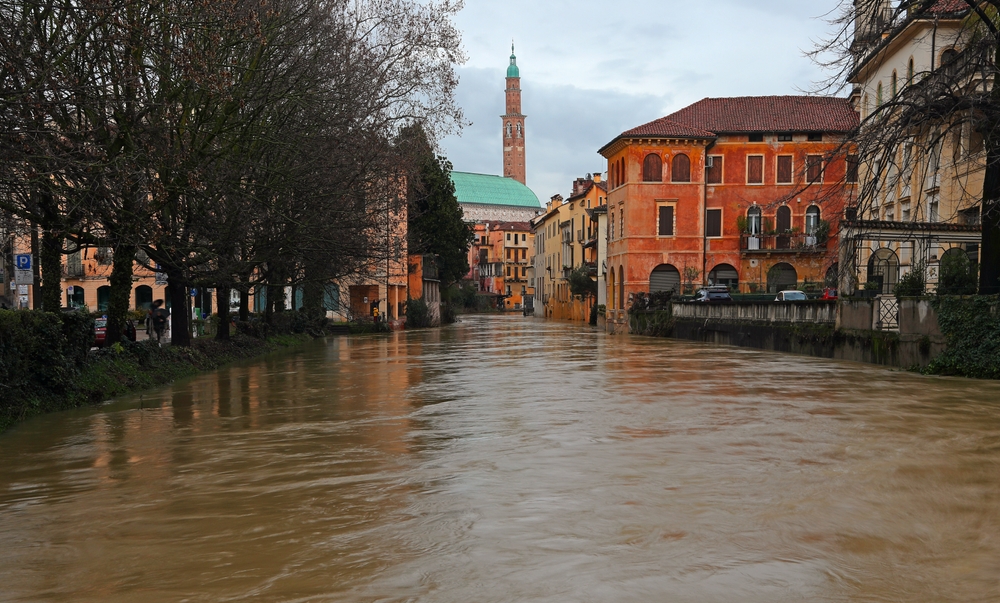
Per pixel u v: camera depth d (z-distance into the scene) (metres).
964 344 20.52
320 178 24.45
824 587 5.52
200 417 14.29
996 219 20.56
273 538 6.79
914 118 19.31
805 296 44.12
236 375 22.84
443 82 25.30
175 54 17.03
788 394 16.61
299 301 60.25
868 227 24.94
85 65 17.34
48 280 23.62
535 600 5.31
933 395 16.34
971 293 22.12
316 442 11.45
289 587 5.62
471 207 182.38
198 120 19.56
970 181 30.31
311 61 22.20
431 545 6.52
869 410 14.12
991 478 8.76
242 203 21.81
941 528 6.89
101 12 14.58
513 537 6.69
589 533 6.77
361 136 24.11
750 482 8.59
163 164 18.19
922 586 5.55
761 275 54.09
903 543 6.48
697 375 21.11
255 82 21.28
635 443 10.93
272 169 22.36
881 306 24.66
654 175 54.09
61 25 14.80
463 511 7.52
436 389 18.33
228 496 8.33
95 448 11.34
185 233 22.64
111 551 6.54
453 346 37.28
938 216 31.73
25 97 13.31
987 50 19.22
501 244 161.00
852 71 20.39
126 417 14.37
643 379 20.06
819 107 55.69
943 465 9.43
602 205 76.81
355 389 18.61
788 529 6.87
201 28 17.66
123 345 20.31
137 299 61.94
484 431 12.13
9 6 14.08
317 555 6.31
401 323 63.69
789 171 53.91
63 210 18.22
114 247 20.31
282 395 17.56
